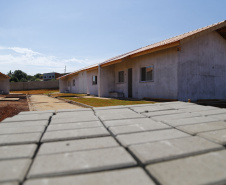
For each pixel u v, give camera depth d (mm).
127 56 9320
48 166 1402
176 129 2518
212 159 1518
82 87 17984
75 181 1209
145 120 3109
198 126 2598
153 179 1269
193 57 7828
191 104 5312
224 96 9195
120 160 1504
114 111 4148
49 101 9680
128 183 1176
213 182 1167
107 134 2277
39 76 78875
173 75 7504
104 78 12398
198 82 8000
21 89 32750
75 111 4234
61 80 24266
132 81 10523
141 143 1913
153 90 8766
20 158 1564
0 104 7121
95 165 1416
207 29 7348
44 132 2475
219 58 8992
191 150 1692
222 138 2012
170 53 7668
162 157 1533
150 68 9055
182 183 1157
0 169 1348
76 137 2164
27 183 1184
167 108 4488
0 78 18594
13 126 2693
